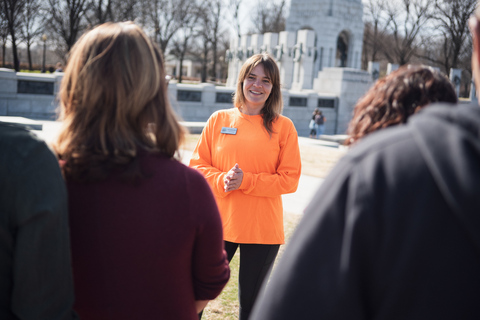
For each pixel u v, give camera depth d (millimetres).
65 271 1257
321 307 924
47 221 1187
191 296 1492
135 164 1351
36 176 1197
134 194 1349
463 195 783
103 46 1397
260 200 2900
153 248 1355
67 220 1268
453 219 834
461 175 786
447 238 835
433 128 863
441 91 1332
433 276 844
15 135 1239
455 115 851
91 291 1369
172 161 1446
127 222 1345
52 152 1275
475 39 947
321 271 938
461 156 799
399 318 884
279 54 30844
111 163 1332
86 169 1337
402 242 862
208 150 3115
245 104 3055
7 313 1250
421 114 929
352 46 36125
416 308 860
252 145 2947
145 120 1432
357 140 1357
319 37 34562
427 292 849
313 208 1011
